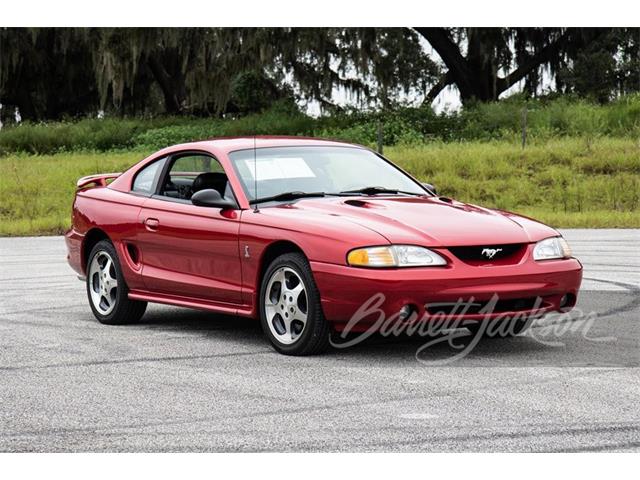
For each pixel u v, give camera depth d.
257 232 8.33
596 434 5.74
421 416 6.18
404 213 8.20
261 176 8.88
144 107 61.09
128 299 9.77
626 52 51.41
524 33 50.66
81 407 6.54
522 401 6.54
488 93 52.53
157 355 8.32
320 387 7.03
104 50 49.47
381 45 51.09
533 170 32.38
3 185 32.16
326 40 49.44
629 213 25.55
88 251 10.38
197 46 52.00
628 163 32.00
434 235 7.80
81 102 60.44
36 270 14.99
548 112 43.22
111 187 10.21
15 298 11.95
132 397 6.80
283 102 51.66
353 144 9.76
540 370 7.53
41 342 8.98
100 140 49.47
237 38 49.19
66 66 57.94
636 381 7.12
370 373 7.48
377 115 48.22
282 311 8.19
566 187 30.34
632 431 5.79
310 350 8.07
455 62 52.12
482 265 7.76
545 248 8.09
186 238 9.01
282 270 8.15
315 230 7.94
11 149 48.84
